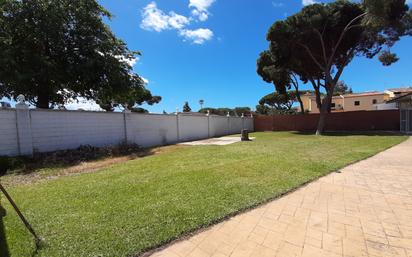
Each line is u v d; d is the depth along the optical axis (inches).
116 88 572.4
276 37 686.5
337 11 673.6
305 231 116.7
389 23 607.5
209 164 274.7
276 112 1715.1
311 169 237.1
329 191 173.8
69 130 393.7
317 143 469.1
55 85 530.3
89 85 560.1
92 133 430.0
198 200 156.4
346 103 1501.0
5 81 437.7
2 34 458.3
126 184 200.7
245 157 315.3
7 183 229.9
